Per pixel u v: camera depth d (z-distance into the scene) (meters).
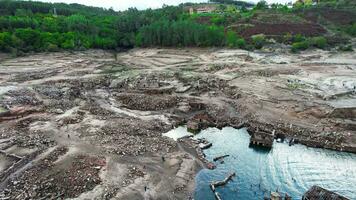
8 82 108.25
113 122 76.25
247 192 53.00
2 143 63.62
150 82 108.56
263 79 113.50
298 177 57.88
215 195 51.31
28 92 96.94
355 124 74.25
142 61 148.62
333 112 80.31
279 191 53.69
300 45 161.75
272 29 186.62
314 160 63.69
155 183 52.97
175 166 58.69
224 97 96.44
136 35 191.62
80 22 186.12
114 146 63.81
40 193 48.56
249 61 141.75
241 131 77.06
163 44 178.00
